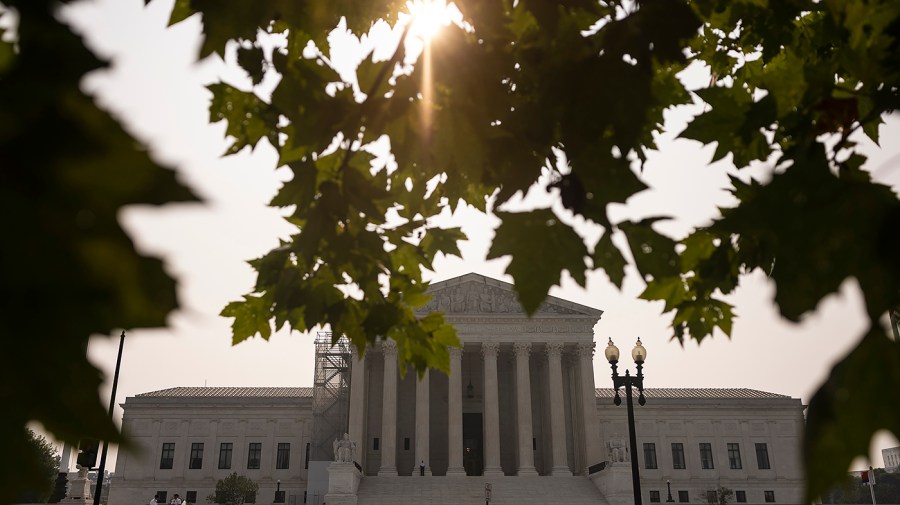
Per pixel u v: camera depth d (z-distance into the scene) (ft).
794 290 6.51
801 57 16.98
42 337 4.72
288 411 285.84
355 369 247.91
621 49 11.88
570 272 10.98
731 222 6.99
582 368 254.27
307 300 18.72
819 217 6.56
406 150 13.65
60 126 4.97
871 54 11.13
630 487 214.48
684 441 287.69
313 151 14.92
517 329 255.29
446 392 269.23
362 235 17.62
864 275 6.16
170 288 4.99
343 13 17.37
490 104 12.82
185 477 275.39
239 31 13.11
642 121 11.57
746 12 17.15
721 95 13.66
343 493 207.92
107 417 5.05
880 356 5.65
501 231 11.10
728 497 272.31
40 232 4.66
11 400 4.75
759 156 14.43
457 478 232.94
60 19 6.00
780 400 291.38
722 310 16.96
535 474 238.07
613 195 11.85
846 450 5.53
